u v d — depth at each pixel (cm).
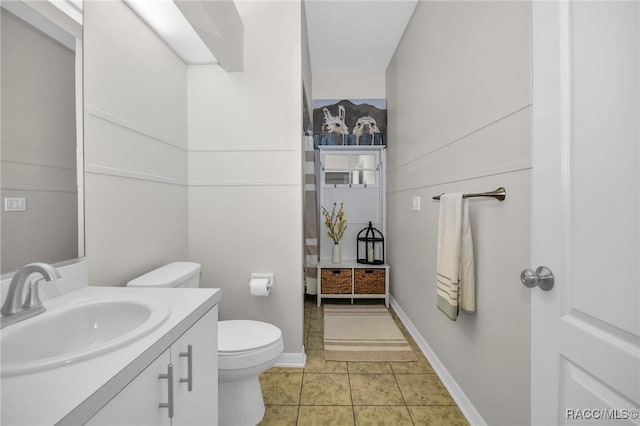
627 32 68
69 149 110
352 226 367
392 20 260
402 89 283
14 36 89
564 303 86
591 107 77
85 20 117
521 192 115
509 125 121
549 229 91
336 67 346
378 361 211
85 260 115
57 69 105
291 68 204
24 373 56
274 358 147
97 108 124
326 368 203
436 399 171
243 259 207
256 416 151
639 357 65
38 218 97
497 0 130
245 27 205
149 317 84
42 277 87
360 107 352
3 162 86
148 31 160
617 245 70
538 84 96
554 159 89
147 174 160
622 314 69
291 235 206
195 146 206
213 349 109
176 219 192
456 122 169
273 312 207
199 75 205
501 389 129
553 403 90
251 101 205
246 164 206
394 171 315
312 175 330
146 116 158
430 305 211
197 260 208
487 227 139
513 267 120
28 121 94
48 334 82
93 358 62
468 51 156
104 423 55
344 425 151
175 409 82
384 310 308
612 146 71
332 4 239
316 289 331
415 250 244
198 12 145
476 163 148
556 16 88
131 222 147
